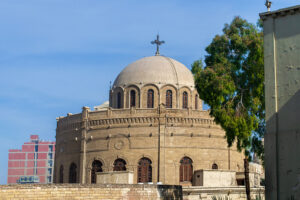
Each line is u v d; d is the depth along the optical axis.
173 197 47.66
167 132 78.56
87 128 82.94
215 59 49.31
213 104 48.41
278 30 36.62
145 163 78.06
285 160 34.84
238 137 47.88
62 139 89.00
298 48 35.59
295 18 36.00
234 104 48.75
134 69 91.44
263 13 37.22
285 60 36.03
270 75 36.41
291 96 35.34
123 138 79.38
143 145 78.31
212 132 80.50
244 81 49.03
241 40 48.28
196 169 77.94
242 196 62.75
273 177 35.09
